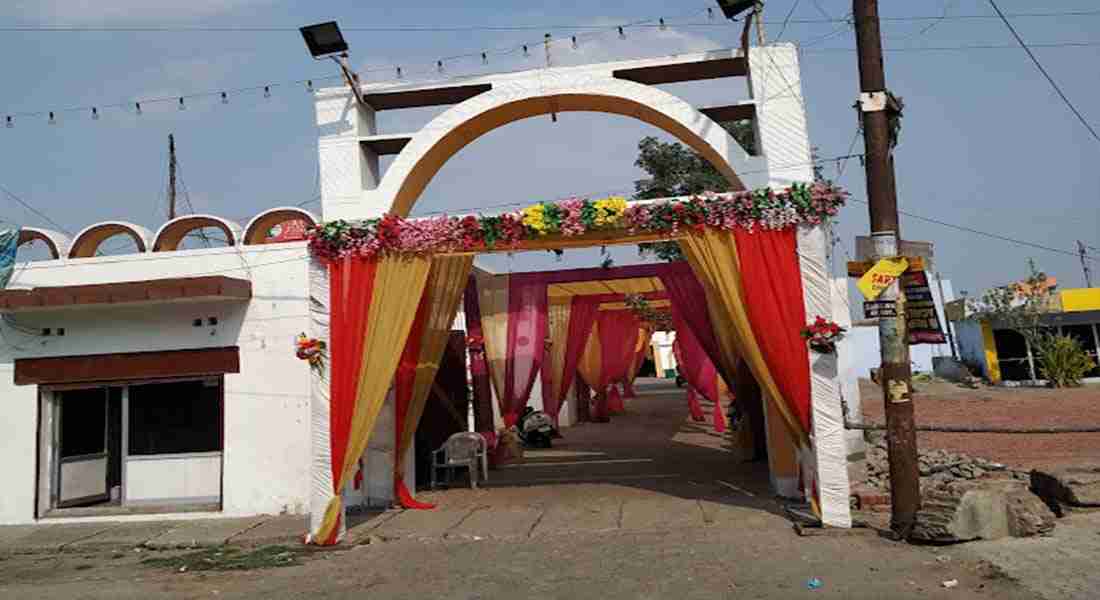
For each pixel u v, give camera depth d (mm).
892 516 7539
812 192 8258
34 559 8992
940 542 7000
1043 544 6719
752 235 8422
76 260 11242
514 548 7953
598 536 8242
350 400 8797
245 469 10656
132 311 11086
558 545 7953
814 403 8109
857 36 8023
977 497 7078
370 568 7531
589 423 21781
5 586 7633
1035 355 25016
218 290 10195
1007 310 24828
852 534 7680
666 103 9273
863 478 10047
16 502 10992
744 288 8375
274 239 11742
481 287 14164
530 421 17078
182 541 9227
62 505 11336
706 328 13039
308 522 9922
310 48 9273
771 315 8258
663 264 13391
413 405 10773
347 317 8938
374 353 8859
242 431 10719
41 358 11188
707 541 7734
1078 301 24234
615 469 13117
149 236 11664
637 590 6223
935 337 7902
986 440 13375
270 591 6902
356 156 9734
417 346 10812
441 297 10984
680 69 9641
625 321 21734
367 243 8922
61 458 11438
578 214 8594
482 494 11227
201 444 11219
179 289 10234
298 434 10602
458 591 6504
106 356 11055
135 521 10664
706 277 9031
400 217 9250
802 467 9422
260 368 10758
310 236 9008
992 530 7004
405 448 10688
